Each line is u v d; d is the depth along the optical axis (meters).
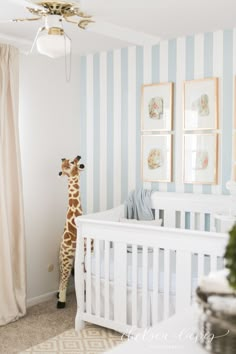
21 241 3.54
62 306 3.76
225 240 2.49
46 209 3.99
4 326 3.34
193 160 3.54
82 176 4.30
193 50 3.50
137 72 3.86
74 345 2.96
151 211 3.69
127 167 3.96
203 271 2.62
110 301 3.11
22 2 2.36
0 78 3.41
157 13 2.86
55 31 2.15
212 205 3.35
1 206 3.38
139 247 3.44
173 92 3.64
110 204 4.09
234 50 3.30
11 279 3.42
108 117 4.08
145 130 3.80
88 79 4.22
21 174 3.54
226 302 1.05
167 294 2.77
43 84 3.92
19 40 3.45
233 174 3.34
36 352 2.86
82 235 3.18
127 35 2.59
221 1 2.64
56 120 4.05
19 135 3.72
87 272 3.17
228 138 3.36
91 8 2.57
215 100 3.39
